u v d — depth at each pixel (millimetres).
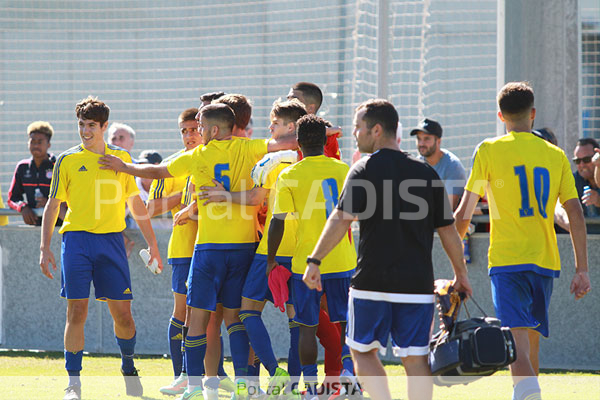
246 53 34031
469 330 13672
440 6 30781
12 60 36156
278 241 17016
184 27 34719
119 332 19906
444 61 30891
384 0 27234
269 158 17750
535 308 16047
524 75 26984
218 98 20266
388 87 29438
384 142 14414
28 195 29062
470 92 30875
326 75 32812
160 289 27734
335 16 32562
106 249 19281
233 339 18172
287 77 33406
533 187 15891
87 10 35656
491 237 16281
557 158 16203
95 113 19234
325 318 18766
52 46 35969
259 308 18047
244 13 33875
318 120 17344
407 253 13742
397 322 13898
